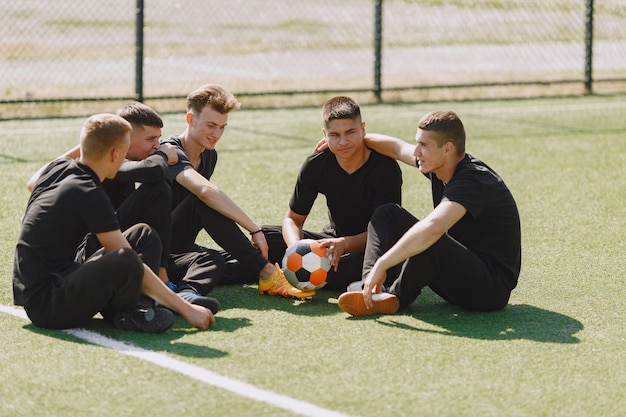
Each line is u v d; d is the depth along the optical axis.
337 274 5.33
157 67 18.61
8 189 8.10
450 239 4.75
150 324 4.48
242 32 23.53
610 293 5.40
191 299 4.73
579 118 13.42
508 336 4.57
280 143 10.97
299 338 4.47
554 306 5.12
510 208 4.92
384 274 4.70
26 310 4.54
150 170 4.79
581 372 4.09
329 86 16.28
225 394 3.75
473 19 26.62
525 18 26.62
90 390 3.78
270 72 18.67
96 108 13.45
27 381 3.87
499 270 4.92
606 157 10.41
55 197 4.45
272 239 5.60
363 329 4.64
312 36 23.64
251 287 5.46
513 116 13.55
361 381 3.92
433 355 4.26
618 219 7.41
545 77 18.30
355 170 5.39
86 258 4.80
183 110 13.43
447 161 4.89
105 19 23.16
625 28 25.08
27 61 18.16
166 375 3.95
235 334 4.52
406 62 20.61
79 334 4.47
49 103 13.60
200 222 5.23
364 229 5.57
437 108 14.38
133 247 4.66
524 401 3.76
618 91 16.41
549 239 6.73
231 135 11.50
